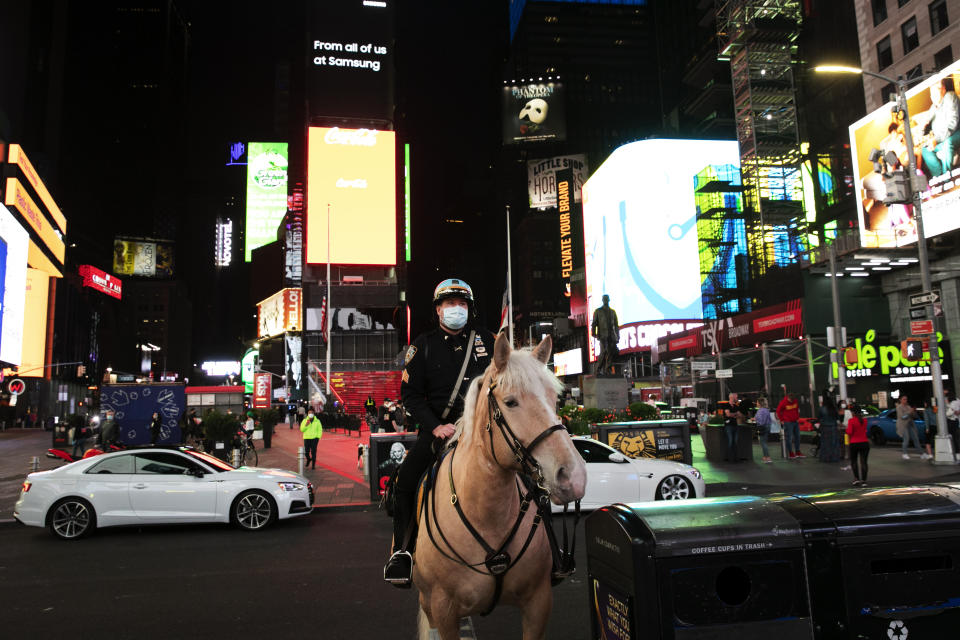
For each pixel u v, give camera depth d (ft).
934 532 8.19
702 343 111.96
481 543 10.27
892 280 108.99
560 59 526.16
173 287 563.07
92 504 34.96
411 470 12.44
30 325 235.81
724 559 8.01
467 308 12.42
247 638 17.79
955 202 99.91
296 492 37.52
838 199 181.16
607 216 277.23
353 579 24.27
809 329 106.11
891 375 99.09
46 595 22.74
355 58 284.20
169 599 21.91
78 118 619.26
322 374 248.11
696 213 252.83
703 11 316.60
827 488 45.65
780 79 185.68
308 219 268.82
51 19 359.87
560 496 8.36
